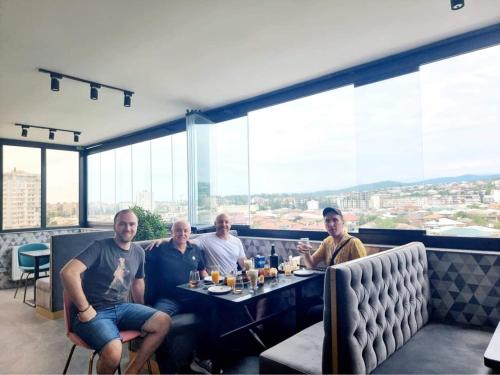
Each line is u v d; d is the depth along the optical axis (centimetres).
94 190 678
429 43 278
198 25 239
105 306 230
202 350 257
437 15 236
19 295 503
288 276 277
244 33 253
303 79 352
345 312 168
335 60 307
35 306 414
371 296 188
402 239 294
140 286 261
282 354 191
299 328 277
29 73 313
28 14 217
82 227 685
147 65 304
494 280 241
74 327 216
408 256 236
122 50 273
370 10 227
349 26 248
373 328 183
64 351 295
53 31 240
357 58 304
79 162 688
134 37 253
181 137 500
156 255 284
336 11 227
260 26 244
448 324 247
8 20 223
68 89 358
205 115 460
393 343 198
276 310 336
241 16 229
